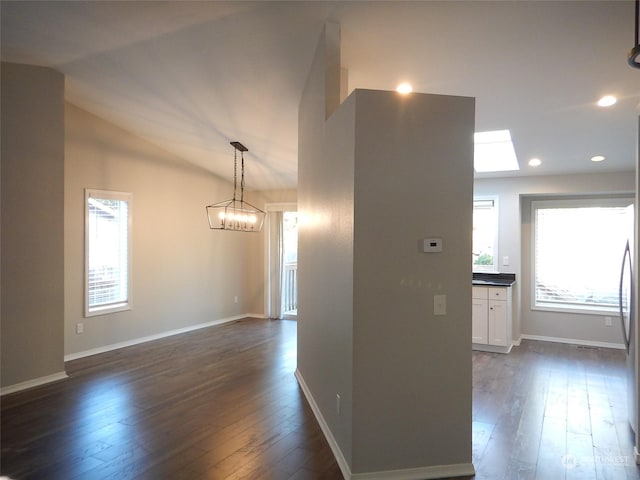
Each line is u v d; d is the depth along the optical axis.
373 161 2.45
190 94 4.33
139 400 3.67
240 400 3.67
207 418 3.29
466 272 2.55
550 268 6.03
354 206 2.43
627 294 3.12
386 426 2.46
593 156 4.84
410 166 2.49
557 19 2.65
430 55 3.18
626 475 2.51
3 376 3.80
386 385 2.46
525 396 3.81
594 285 5.80
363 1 2.67
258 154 5.84
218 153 6.01
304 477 2.47
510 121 4.10
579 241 5.88
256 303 7.66
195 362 4.82
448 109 2.54
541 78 3.34
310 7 2.80
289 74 3.78
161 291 6.06
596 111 3.80
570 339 5.90
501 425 3.20
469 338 2.55
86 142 5.06
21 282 3.93
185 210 6.43
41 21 3.23
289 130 4.93
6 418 3.29
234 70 3.76
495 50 3.04
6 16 3.16
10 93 3.85
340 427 2.65
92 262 5.18
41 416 3.33
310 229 3.73
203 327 6.74
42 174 4.07
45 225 4.09
